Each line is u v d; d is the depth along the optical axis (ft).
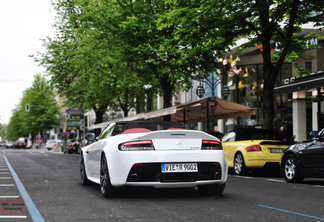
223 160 22.93
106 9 71.56
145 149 21.66
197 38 52.26
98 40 75.82
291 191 27.45
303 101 84.43
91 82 96.48
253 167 41.22
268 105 50.52
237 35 51.11
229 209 19.52
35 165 58.80
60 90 120.37
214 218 17.20
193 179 21.95
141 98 106.11
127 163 21.48
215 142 23.00
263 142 40.96
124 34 68.08
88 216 17.78
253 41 54.24
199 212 18.66
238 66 102.89
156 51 67.26
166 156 21.58
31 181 34.14
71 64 106.01
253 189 28.53
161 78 75.41
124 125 26.53
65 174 41.70
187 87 78.23
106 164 22.85
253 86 100.58
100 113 123.85
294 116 85.05
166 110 66.80
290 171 34.53
